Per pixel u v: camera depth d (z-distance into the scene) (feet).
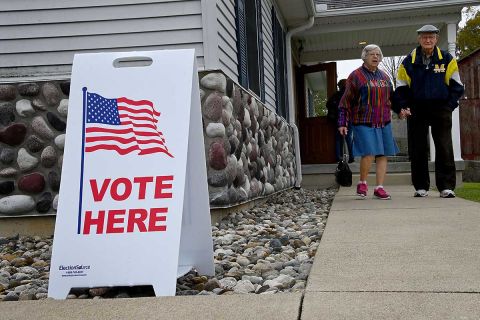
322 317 7.23
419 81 23.95
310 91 53.31
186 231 10.92
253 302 8.11
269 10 31.01
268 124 25.76
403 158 49.34
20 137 17.95
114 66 10.66
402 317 7.11
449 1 34.78
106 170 10.14
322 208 24.13
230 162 18.11
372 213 19.03
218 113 17.51
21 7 18.67
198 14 18.35
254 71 24.90
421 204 21.65
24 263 13.92
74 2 18.62
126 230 9.85
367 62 23.48
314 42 43.42
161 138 10.21
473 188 34.76
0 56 18.72
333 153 41.83
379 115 23.75
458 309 7.39
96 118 10.37
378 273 9.66
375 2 36.68
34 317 8.00
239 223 18.71
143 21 18.51
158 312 7.93
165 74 10.53
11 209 17.72
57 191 17.89
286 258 12.80
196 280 10.73
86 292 10.14
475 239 12.98
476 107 49.62
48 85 18.04
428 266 10.14
